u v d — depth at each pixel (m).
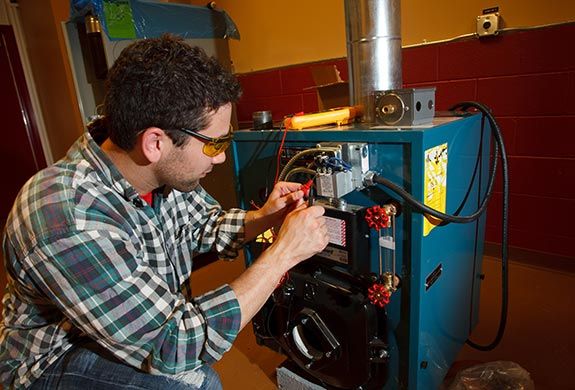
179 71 0.64
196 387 0.84
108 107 0.67
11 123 3.47
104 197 0.73
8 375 0.80
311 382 1.15
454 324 1.20
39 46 3.04
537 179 1.77
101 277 0.64
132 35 1.75
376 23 1.02
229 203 2.40
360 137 0.88
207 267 2.17
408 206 0.87
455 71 1.85
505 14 1.67
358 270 0.95
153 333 0.66
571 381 1.18
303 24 2.41
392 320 0.98
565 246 1.76
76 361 0.81
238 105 2.90
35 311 0.76
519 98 1.72
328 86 1.29
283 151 1.05
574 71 1.57
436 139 0.85
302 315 1.04
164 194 0.92
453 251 1.09
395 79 1.08
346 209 0.92
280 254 0.77
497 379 1.15
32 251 0.62
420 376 1.00
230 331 0.70
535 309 1.53
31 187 0.69
